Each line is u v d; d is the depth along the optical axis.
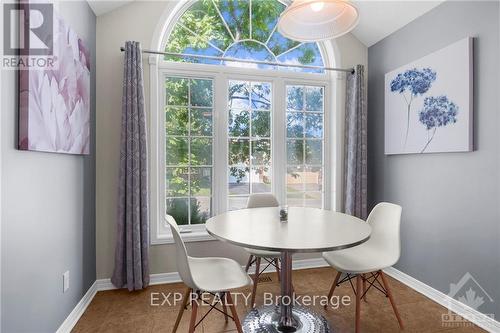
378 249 2.00
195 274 1.64
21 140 1.25
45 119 1.43
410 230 2.45
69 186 1.80
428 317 1.95
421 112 2.30
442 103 2.11
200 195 2.68
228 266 1.76
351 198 2.80
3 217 1.15
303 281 2.52
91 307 2.07
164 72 2.55
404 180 2.53
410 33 2.46
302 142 2.95
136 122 2.26
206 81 2.68
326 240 1.31
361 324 1.86
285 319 1.78
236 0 2.77
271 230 1.50
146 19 2.45
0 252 1.14
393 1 2.36
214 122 2.67
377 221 2.09
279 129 2.83
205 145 2.68
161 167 2.56
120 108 2.39
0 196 1.13
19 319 1.27
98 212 2.36
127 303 2.13
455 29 2.05
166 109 2.59
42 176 1.46
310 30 1.74
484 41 1.84
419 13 2.34
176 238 1.47
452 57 2.03
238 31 2.78
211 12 2.71
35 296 1.41
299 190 2.95
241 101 2.77
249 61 2.67
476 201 1.90
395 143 2.58
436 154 2.20
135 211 2.24
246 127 2.79
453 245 2.06
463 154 1.99
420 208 2.35
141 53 2.38
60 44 1.59
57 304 1.64
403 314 1.98
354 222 1.69
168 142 2.60
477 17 1.89
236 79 2.74
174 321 1.89
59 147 1.59
